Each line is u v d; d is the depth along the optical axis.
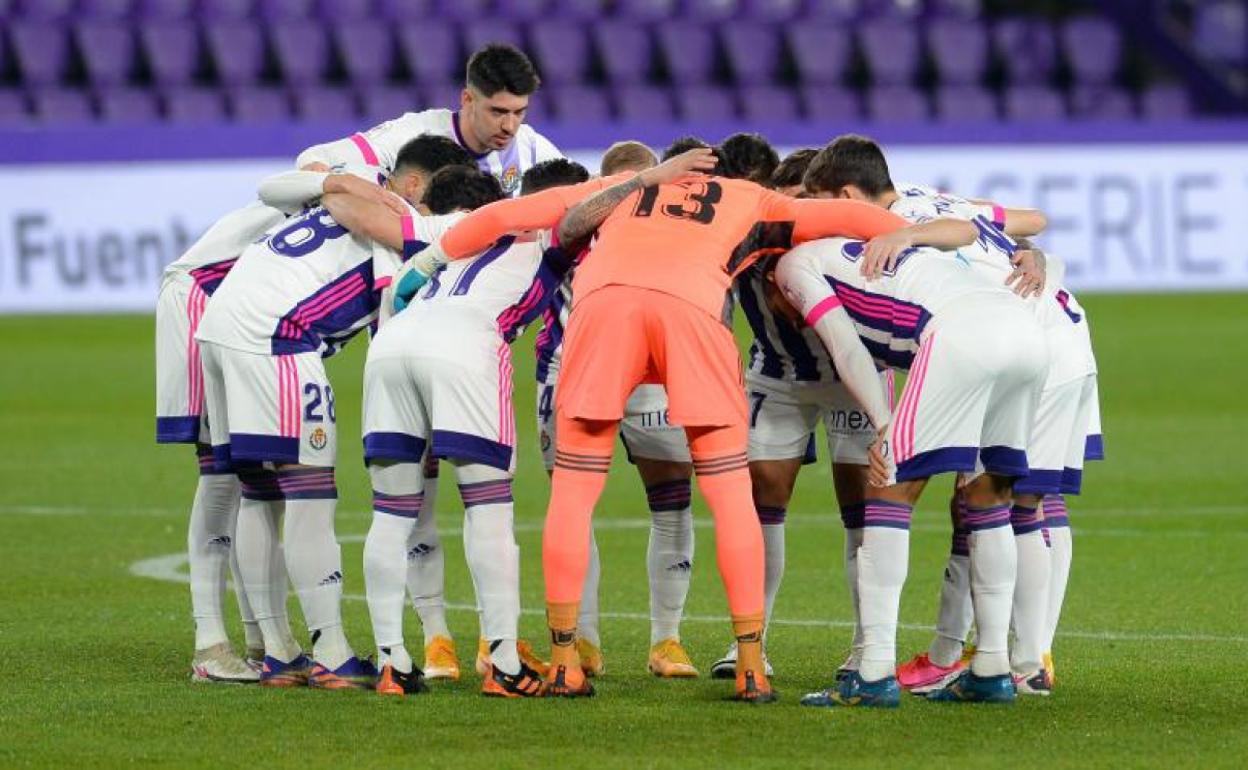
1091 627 26.78
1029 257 22.34
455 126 26.75
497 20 87.81
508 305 22.55
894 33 91.25
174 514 37.59
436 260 22.27
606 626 27.41
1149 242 78.50
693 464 21.92
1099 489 40.34
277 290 22.44
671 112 86.81
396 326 22.16
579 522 21.73
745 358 60.69
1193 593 29.42
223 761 18.73
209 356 22.61
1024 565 22.09
